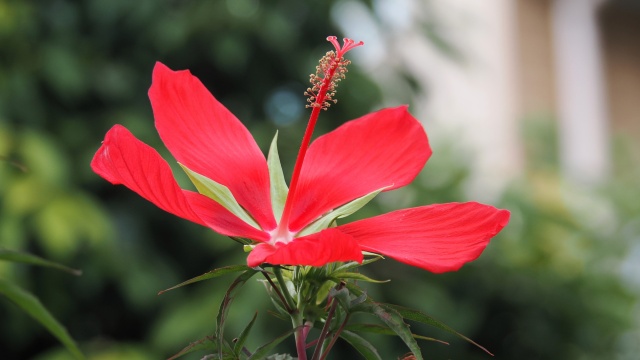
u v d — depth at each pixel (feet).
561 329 16.88
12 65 16.02
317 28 17.24
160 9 16.46
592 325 17.03
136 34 16.72
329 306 4.50
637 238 18.04
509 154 24.61
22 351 16.53
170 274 16.01
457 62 18.26
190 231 16.25
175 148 5.27
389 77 17.84
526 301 16.65
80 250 15.37
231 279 14.33
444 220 4.84
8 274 13.87
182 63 16.80
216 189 5.20
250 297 13.58
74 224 14.52
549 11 25.85
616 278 17.31
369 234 4.92
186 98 5.35
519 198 16.75
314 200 5.44
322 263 4.04
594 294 17.06
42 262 4.22
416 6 18.01
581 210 18.48
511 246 16.71
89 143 16.26
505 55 25.23
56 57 15.90
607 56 25.75
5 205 14.37
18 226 14.40
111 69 16.42
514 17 25.53
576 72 25.54
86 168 15.85
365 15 17.26
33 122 15.97
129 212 16.16
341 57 5.26
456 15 19.38
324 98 5.28
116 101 16.66
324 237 3.90
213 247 15.55
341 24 17.47
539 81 25.54
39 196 14.47
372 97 16.74
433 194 16.07
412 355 4.45
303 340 4.41
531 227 16.65
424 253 4.69
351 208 5.19
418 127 5.58
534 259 16.81
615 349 17.56
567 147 25.36
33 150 14.65
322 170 5.57
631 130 25.68
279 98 17.43
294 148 15.85
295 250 3.96
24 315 15.21
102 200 16.40
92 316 16.62
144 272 15.69
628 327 17.16
